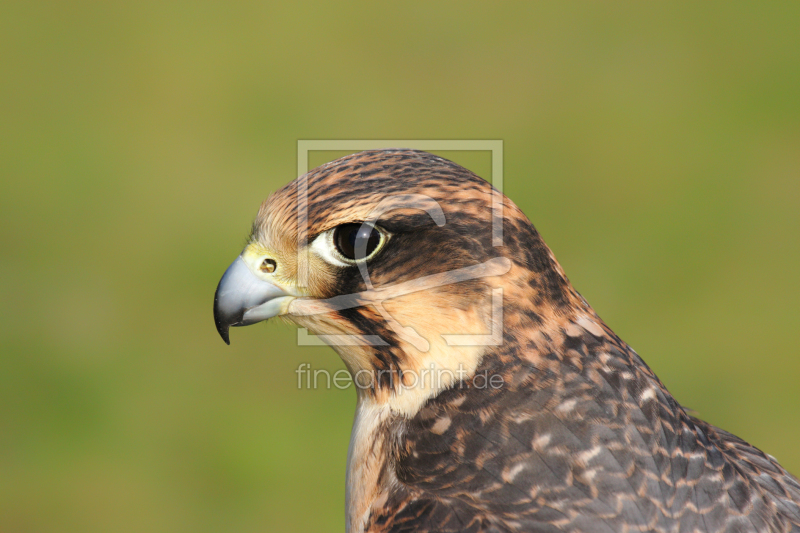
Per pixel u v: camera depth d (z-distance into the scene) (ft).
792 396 43.83
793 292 49.67
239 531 38.58
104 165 59.72
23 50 72.18
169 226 54.60
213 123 63.41
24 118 65.00
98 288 50.83
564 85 67.26
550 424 16.52
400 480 17.34
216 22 76.64
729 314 48.32
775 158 59.36
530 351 17.15
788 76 67.82
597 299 49.44
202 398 44.34
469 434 16.92
